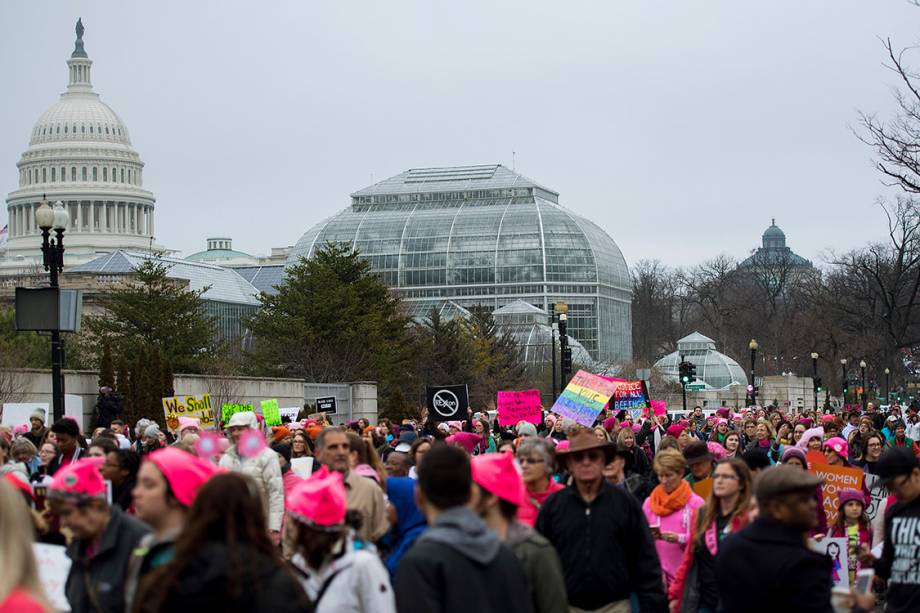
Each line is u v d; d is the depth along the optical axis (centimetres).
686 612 1272
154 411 4922
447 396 3553
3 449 1869
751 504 1189
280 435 2198
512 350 12112
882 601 1788
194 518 823
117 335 7888
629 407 3753
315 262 8688
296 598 822
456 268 19075
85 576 1009
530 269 18975
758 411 4794
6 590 687
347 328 8231
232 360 8438
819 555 970
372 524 1359
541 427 3653
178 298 7919
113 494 1494
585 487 1221
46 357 7638
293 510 984
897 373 13425
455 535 881
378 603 969
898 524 1226
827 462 1981
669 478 1433
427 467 904
